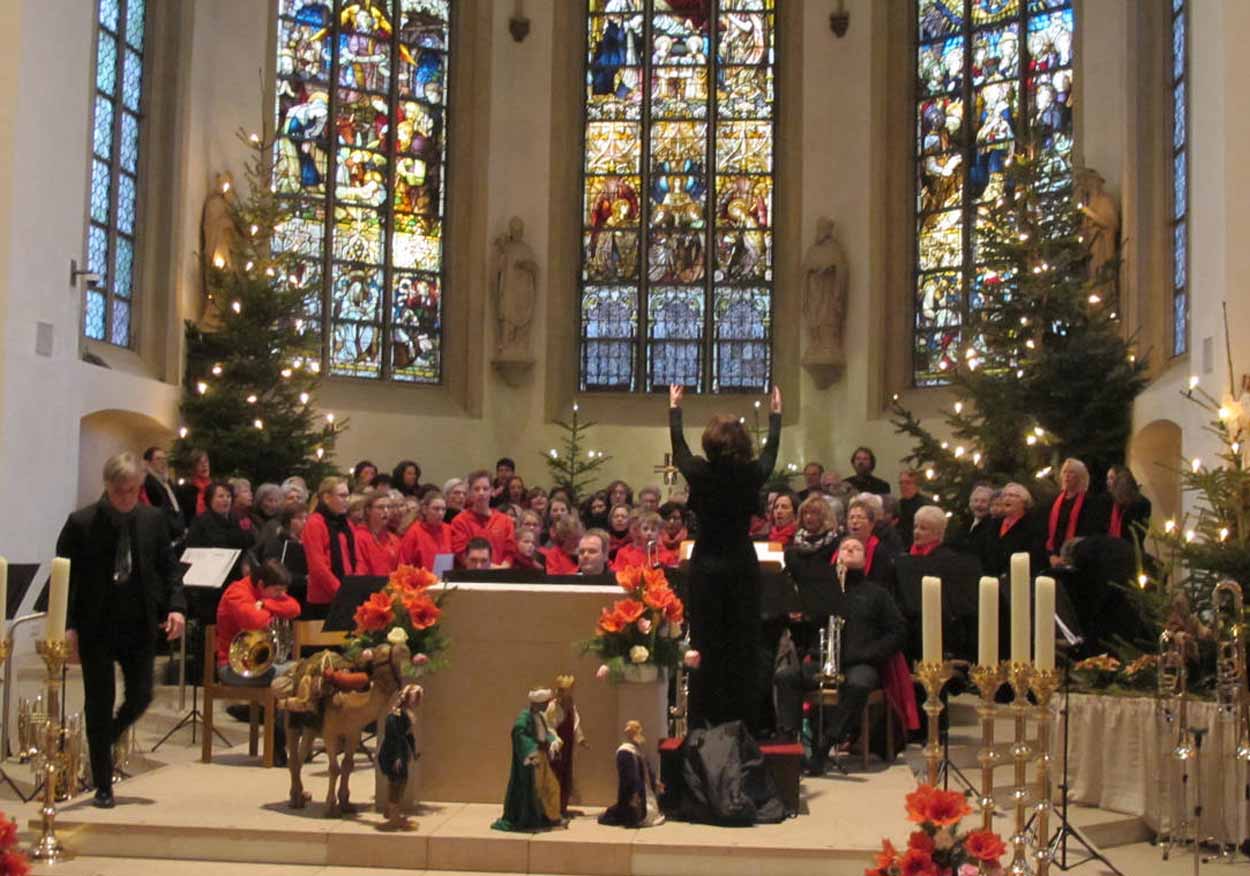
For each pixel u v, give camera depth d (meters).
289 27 20.53
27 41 13.50
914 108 21.14
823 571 9.60
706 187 22.39
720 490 8.43
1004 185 16.59
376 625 7.86
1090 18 18.34
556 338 22.11
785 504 12.23
